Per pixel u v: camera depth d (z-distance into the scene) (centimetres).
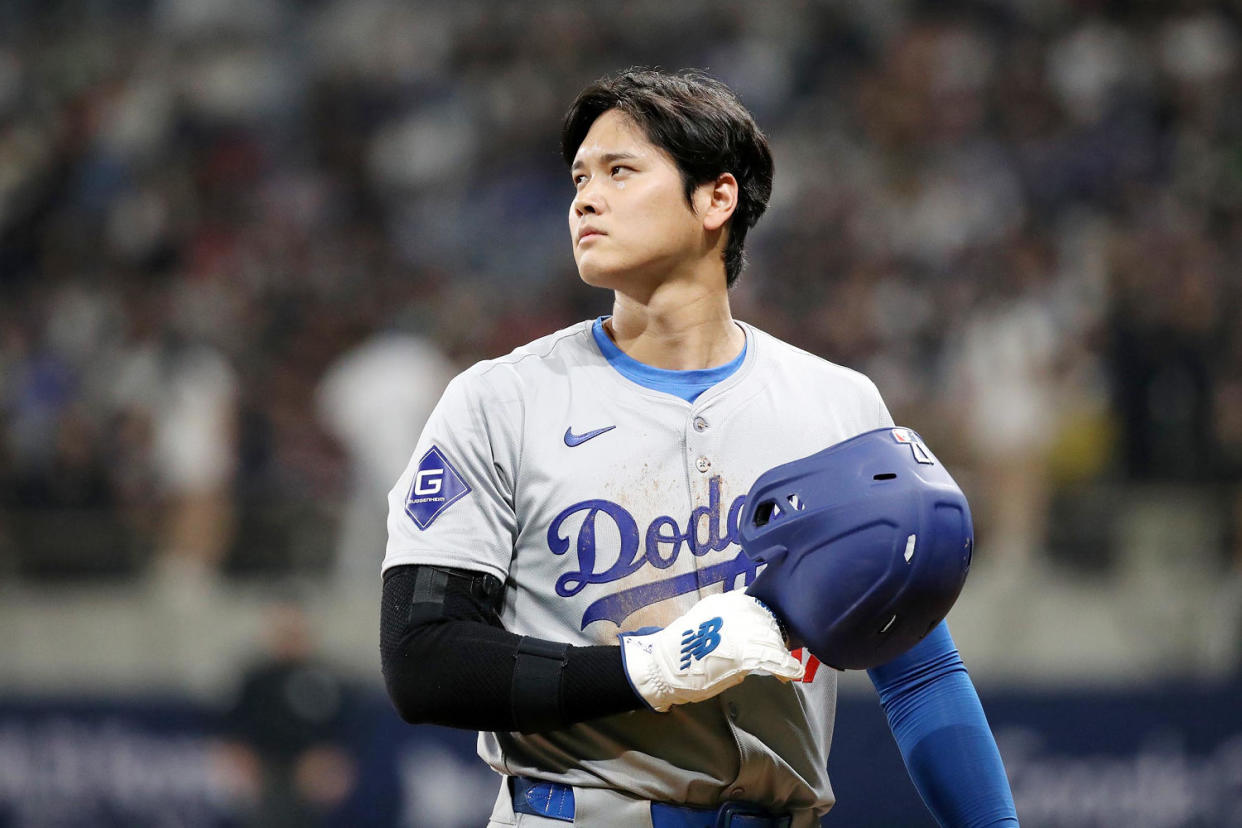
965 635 2961
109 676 3120
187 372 3284
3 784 2856
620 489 822
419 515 812
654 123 841
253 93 4928
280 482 3222
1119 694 2750
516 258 4312
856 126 4375
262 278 4094
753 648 748
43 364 3666
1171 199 3969
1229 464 3052
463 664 771
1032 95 4344
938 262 3819
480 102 4747
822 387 879
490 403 833
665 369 857
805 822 855
